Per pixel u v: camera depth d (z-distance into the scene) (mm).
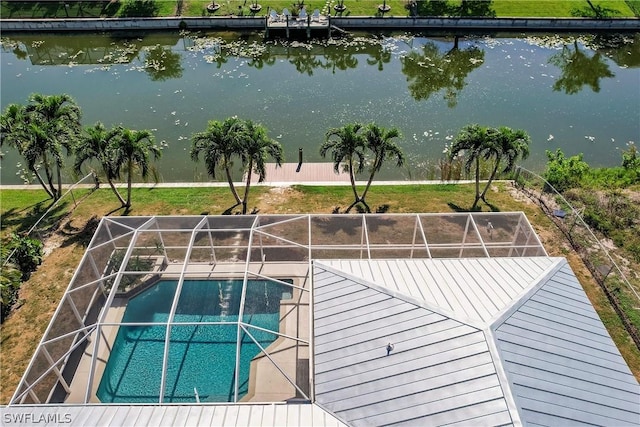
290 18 46281
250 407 13570
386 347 13461
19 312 20938
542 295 14734
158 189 28578
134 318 19844
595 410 12055
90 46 46312
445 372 12453
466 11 47875
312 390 13531
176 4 48375
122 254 20641
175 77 40656
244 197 26781
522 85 39969
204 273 18953
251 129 24344
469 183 29375
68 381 17141
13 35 46281
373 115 35906
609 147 33375
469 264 16641
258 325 19547
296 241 21359
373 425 12125
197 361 18391
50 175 27625
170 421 13281
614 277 22719
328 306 15094
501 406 11492
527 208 27031
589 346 13594
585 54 44188
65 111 26766
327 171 30547
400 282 15438
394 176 30547
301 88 39312
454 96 38375
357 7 48594
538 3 48812
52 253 23906
